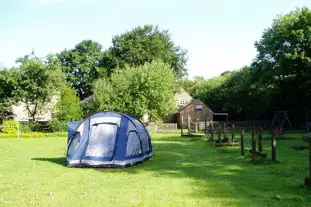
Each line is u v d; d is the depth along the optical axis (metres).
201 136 34.22
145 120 48.47
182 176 13.00
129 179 12.56
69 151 16.88
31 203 9.26
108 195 10.02
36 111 52.44
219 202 9.05
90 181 12.26
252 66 49.94
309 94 41.50
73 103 47.62
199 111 60.94
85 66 75.31
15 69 49.66
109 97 47.94
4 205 9.12
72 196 9.98
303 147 20.84
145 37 64.25
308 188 10.24
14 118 53.59
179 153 20.83
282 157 17.23
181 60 68.81
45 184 11.83
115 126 16.39
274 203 8.83
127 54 63.38
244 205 8.73
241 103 57.44
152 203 9.05
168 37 67.62
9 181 12.55
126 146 15.95
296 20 43.31
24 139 36.81
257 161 15.64
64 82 52.41
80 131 16.53
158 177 12.88
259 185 10.99
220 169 14.34
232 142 23.41
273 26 46.59
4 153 22.59
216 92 64.69
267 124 48.22
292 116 47.22
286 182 11.27
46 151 23.72
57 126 45.94
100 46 77.75
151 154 19.14
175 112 61.38
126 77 48.56
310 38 39.81
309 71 40.34
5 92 50.38
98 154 15.79
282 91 44.72
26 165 16.66
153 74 47.66
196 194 9.98
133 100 47.50
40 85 50.09
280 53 44.50
